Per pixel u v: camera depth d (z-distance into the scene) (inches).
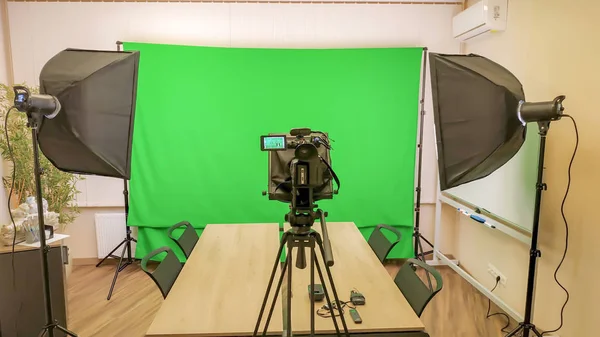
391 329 63.2
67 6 139.4
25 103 69.2
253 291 75.9
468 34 130.3
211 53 141.6
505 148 80.4
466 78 80.6
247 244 101.7
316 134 62.3
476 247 136.6
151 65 139.9
